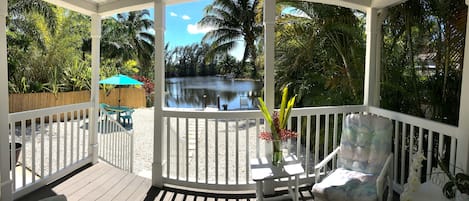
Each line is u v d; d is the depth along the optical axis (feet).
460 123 8.27
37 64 34.09
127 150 17.88
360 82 17.46
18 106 31.48
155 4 11.53
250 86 45.55
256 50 43.19
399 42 13.75
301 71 19.98
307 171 11.90
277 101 20.22
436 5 11.73
